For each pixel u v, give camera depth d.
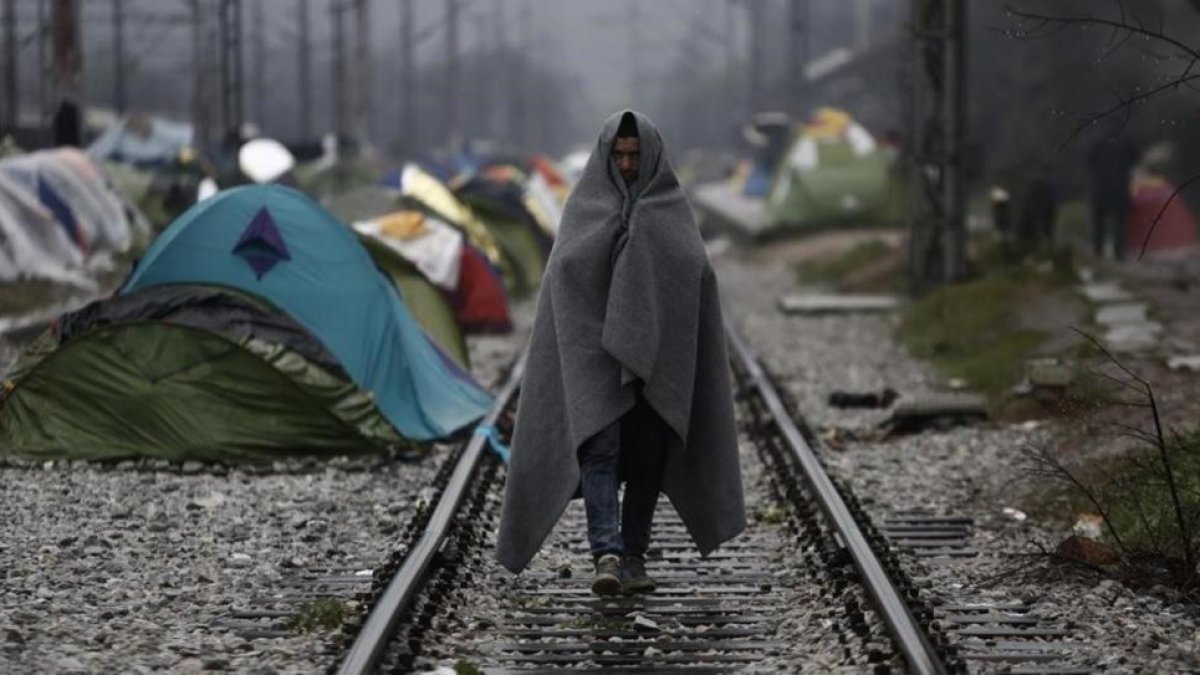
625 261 20.56
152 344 32.84
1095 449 32.72
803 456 31.72
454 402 38.06
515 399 43.53
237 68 94.62
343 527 26.91
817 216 118.81
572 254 20.83
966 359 51.72
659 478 21.84
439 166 132.12
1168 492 25.38
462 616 21.19
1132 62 83.19
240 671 18.17
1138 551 23.77
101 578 22.75
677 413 20.67
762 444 36.53
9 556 24.05
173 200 84.56
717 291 21.45
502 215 82.88
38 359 33.16
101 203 73.88
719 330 21.42
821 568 23.61
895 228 117.06
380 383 36.12
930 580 23.20
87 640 19.36
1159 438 23.50
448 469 31.52
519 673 18.59
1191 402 36.31
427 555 22.66
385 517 27.34
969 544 26.30
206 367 32.84
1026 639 20.06
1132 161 78.25
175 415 32.56
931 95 68.62
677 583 23.36
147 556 24.39
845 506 26.36
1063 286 60.50
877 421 40.50
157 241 35.78
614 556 20.70
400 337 37.09
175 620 20.64
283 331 33.34
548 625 20.97
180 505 28.36
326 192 111.75
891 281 78.38
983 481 31.70
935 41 68.38
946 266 68.06
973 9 117.69
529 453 21.14
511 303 77.69
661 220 20.92
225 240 35.47
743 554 25.45
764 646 19.84
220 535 26.00
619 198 21.11
